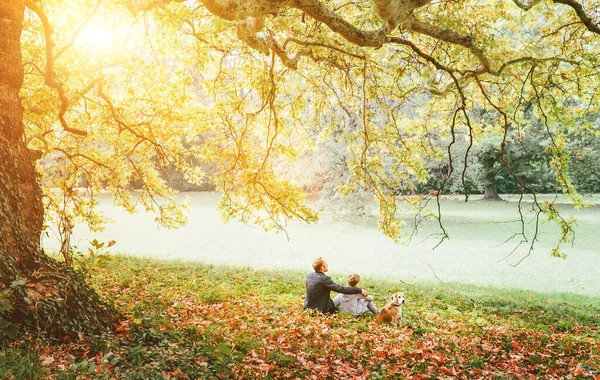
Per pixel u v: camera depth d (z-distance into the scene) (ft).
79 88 37.55
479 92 44.06
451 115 43.75
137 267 47.52
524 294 48.78
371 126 40.34
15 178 19.42
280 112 44.14
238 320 27.76
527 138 130.21
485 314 38.65
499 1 33.12
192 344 19.88
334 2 33.42
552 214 33.65
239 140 41.52
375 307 35.50
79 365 14.61
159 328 21.38
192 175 44.75
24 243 18.90
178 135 44.19
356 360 22.85
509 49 35.70
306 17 34.50
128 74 39.24
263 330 26.21
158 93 41.11
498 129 42.50
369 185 40.40
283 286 43.39
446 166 112.06
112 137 43.32
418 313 36.63
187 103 42.32
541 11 36.19
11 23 20.17
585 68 35.53
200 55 37.68
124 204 44.37
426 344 26.78
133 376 14.69
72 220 43.21
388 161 85.40
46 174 42.42
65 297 18.21
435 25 27.48
